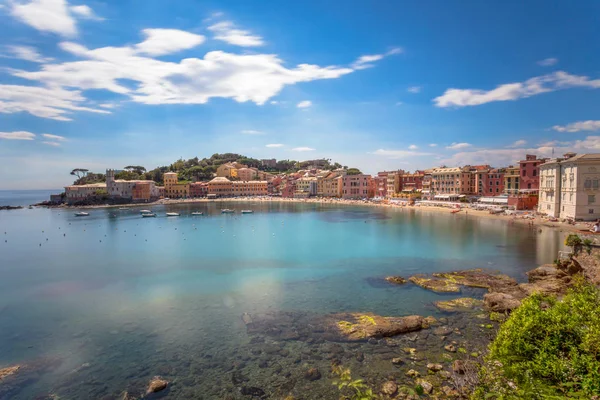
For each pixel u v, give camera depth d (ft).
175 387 88.99
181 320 131.03
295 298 153.28
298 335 115.14
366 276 187.11
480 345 103.30
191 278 189.37
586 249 154.51
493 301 134.10
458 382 81.20
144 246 292.81
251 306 144.36
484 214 454.81
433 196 647.56
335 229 374.84
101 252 269.03
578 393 50.80
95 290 170.50
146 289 170.71
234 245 290.35
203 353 105.50
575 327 62.75
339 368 94.43
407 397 80.33
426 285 164.96
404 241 290.97
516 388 60.59
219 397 84.53
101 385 90.84
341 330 115.85
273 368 96.12
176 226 424.87
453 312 130.82
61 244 307.78
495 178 606.96
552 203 374.84
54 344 113.70
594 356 56.13
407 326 115.85
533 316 67.21
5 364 102.17
